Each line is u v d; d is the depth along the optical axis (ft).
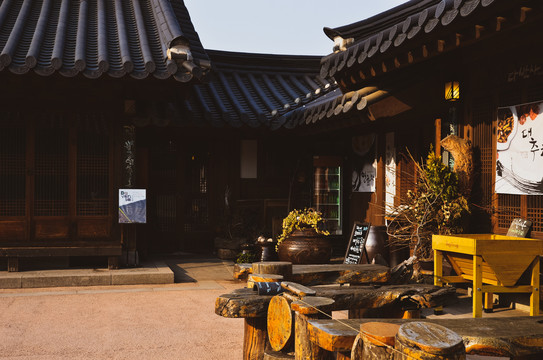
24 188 27.25
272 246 32.89
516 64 21.45
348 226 38.27
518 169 21.24
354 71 26.21
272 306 12.31
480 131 23.77
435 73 26.22
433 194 22.76
